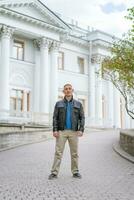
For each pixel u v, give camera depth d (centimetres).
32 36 3541
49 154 1526
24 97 3494
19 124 2875
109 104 4516
